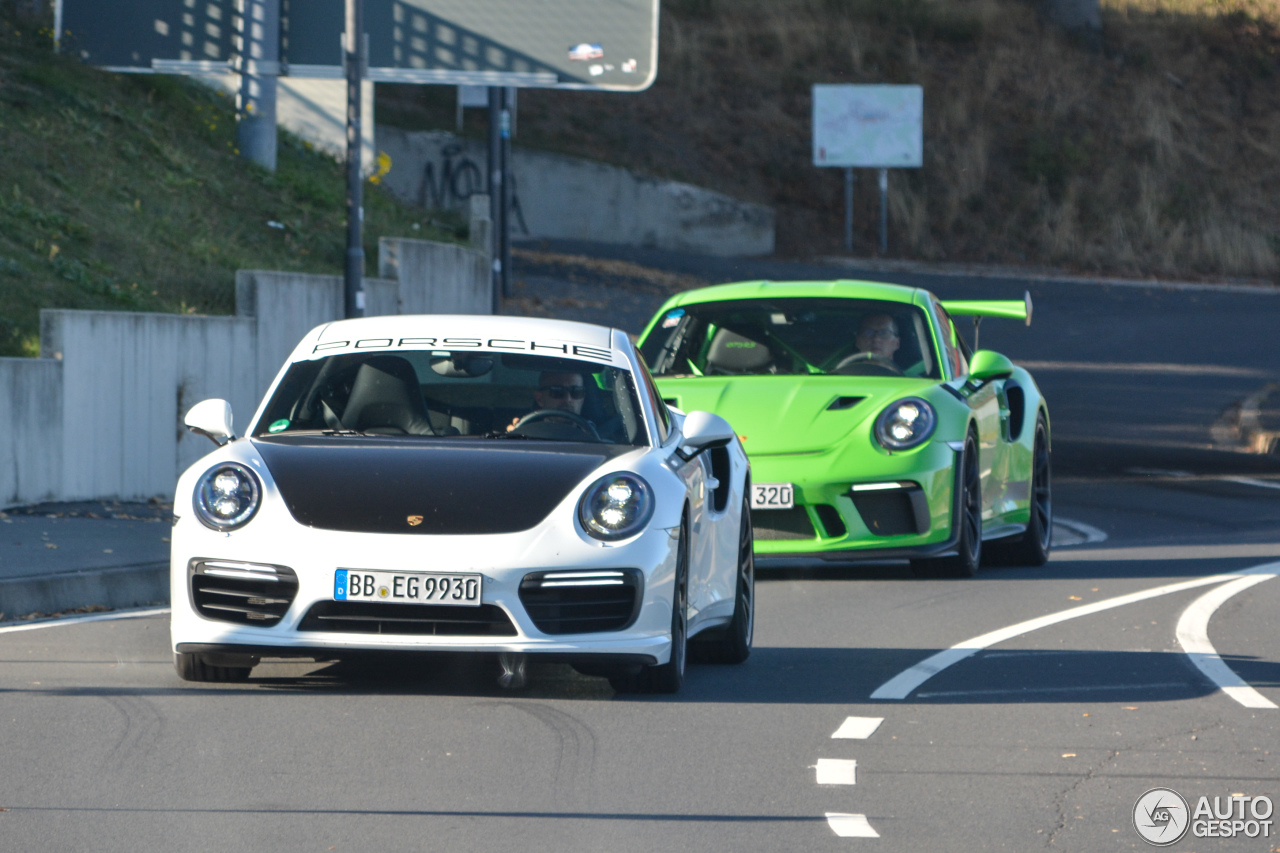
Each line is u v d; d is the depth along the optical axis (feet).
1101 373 390.01
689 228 593.83
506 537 80.89
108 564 127.95
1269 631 112.47
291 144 336.29
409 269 260.62
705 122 655.35
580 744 76.79
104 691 86.43
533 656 81.35
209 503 82.99
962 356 154.71
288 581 80.48
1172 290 563.07
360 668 93.97
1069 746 77.77
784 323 147.84
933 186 652.48
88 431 166.61
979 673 96.53
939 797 68.54
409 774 70.44
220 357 189.16
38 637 105.81
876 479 131.23
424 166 561.02
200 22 278.67
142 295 202.49
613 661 82.69
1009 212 649.61
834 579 141.18
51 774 69.41
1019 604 125.29
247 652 81.35
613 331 102.32
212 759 72.28
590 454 88.02
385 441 89.20
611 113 643.86
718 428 94.43
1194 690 91.35
